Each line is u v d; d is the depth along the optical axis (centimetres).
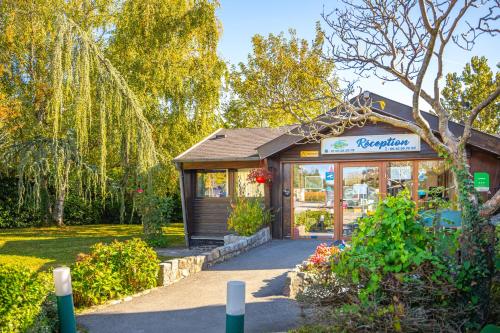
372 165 1355
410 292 421
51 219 2128
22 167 1648
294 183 1448
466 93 2328
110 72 1489
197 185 1658
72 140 1619
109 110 1491
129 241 874
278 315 676
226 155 1525
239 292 449
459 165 554
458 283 440
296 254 1159
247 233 1369
